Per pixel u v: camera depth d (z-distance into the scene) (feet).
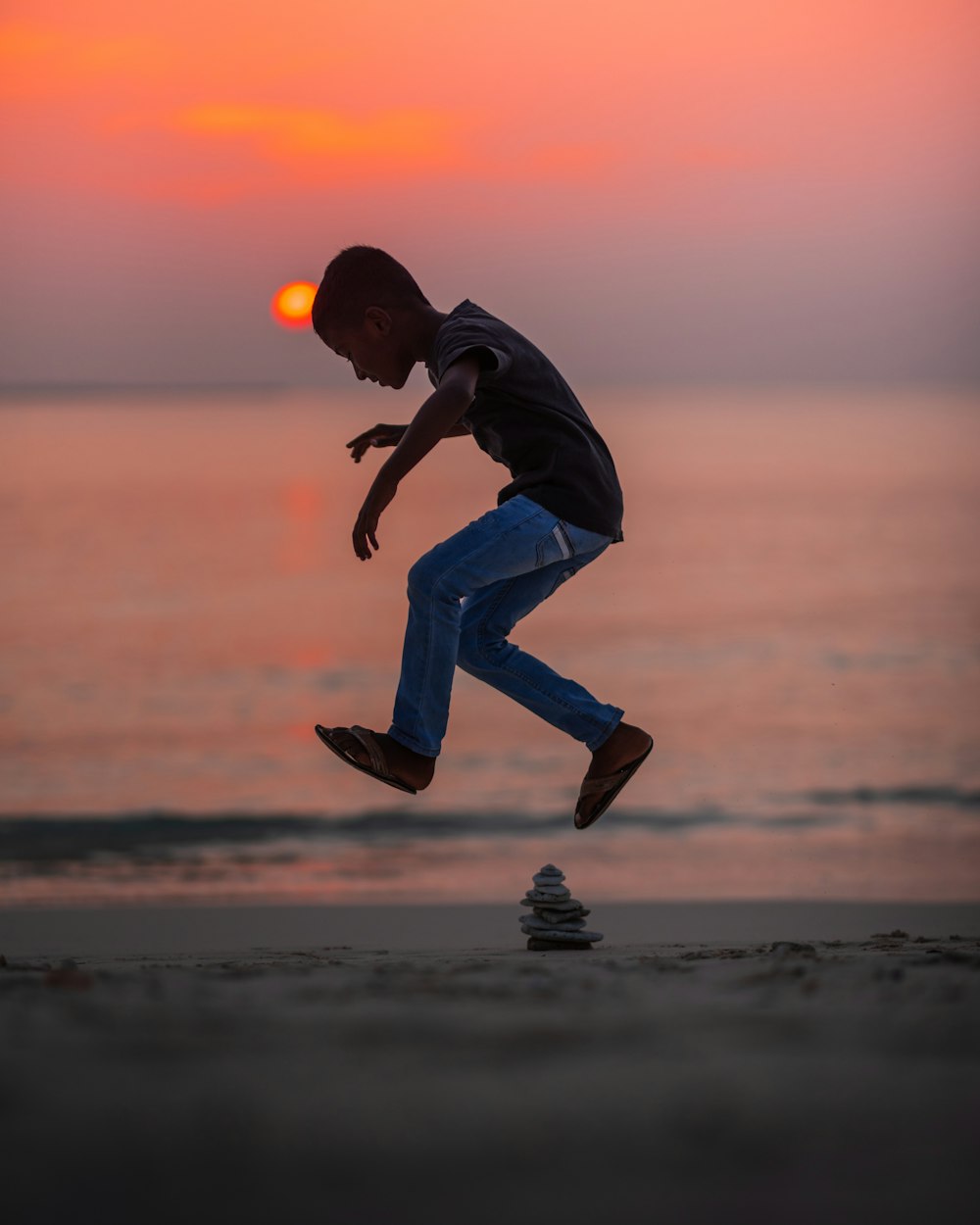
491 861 82.53
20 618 187.11
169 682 143.02
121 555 262.67
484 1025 12.97
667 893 73.31
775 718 124.57
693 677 143.84
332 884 76.59
